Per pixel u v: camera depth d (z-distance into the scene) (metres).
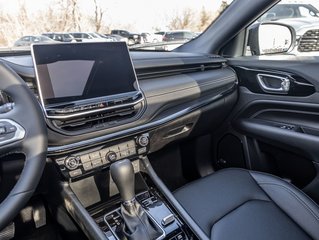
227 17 1.69
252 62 1.66
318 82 1.44
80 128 1.09
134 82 1.25
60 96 1.06
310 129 1.51
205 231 1.12
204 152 1.87
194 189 1.32
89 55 1.17
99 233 1.02
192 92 1.46
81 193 1.19
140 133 1.24
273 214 1.18
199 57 1.62
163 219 1.12
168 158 1.77
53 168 1.07
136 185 1.27
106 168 1.17
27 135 0.80
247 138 1.71
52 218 1.36
